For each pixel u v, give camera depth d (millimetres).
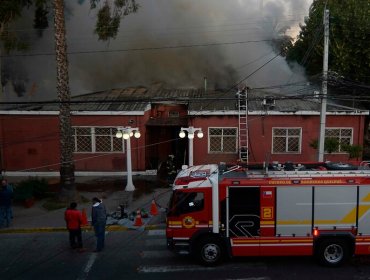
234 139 21344
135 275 10961
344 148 19266
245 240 11195
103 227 12617
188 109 21391
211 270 11172
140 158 21703
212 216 11188
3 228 14656
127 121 21406
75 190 17594
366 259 11828
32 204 17391
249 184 11016
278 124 21062
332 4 23172
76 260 12039
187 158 21859
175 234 11375
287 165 11828
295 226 11117
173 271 11156
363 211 11055
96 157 21781
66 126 17141
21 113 21594
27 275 11102
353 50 22344
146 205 16891
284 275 10797
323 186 10984
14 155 21953
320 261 11289
